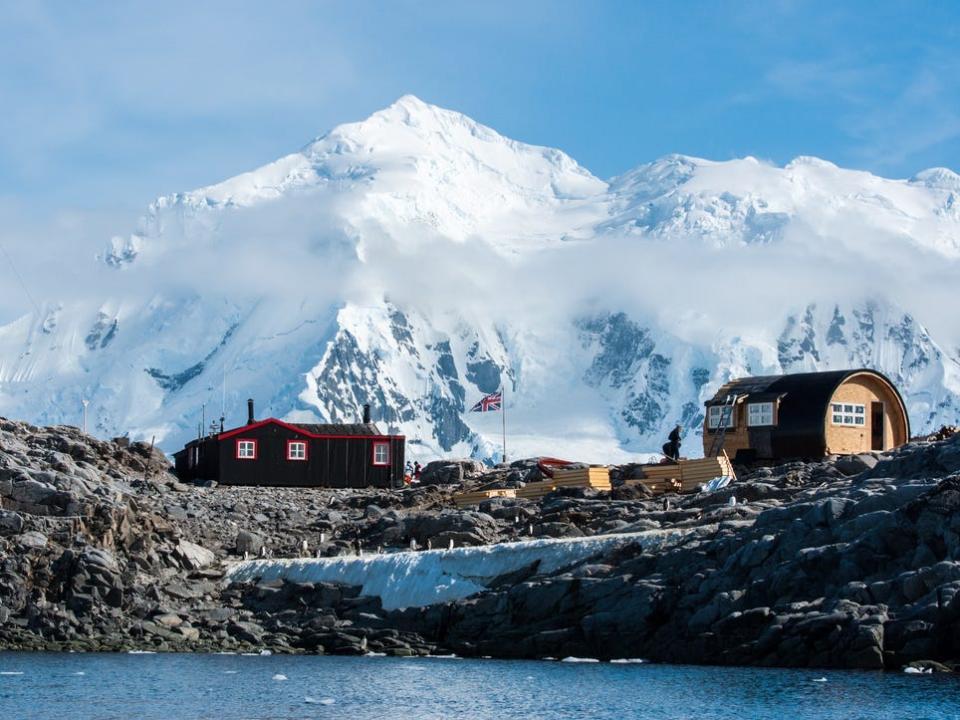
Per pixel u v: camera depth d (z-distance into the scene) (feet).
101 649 337.72
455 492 460.14
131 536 372.38
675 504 382.83
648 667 301.84
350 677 301.22
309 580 362.12
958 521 287.69
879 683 269.64
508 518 396.78
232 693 284.82
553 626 325.01
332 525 418.51
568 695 277.23
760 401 439.22
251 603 361.92
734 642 298.35
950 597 278.05
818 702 259.39
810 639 288.30
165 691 286.87
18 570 351.67
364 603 351.87
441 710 268.00
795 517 317.42
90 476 395.75
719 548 316.60
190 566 373.40
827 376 438.81
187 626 351.87
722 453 426.10
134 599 355.56
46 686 291.79
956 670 276.82
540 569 338.95
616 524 364.58
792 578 298.97
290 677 301.84
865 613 285.84
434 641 338.34
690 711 260.42
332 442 513.86
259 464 506.07
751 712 256.52
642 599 314.55
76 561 354.95
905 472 344.08
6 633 342.03
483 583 343.46
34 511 369.09
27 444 432.66
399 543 390.01
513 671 304.50
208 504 434.30
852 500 309.22
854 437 434.30
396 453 519.19
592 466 450.71
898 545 293.23
